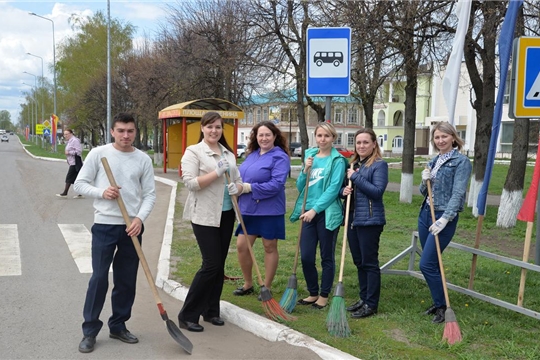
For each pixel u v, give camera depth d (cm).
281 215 514
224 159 443
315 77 537
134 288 425
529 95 507
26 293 546
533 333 436
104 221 400
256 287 569
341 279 442
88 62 3994
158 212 1143
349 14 1096
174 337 400
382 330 439
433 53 1208
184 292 539
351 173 471
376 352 388
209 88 2234
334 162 489
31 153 3975
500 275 631
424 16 1048
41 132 5178
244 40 1802
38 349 405
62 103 4869
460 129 4572
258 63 1728
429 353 390
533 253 791
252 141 527
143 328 458
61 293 550
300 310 496
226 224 461
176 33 2353
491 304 517
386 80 1448
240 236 521
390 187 1867
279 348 402
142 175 421
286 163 508
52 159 3102
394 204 1329
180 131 2130
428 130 5209
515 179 984
